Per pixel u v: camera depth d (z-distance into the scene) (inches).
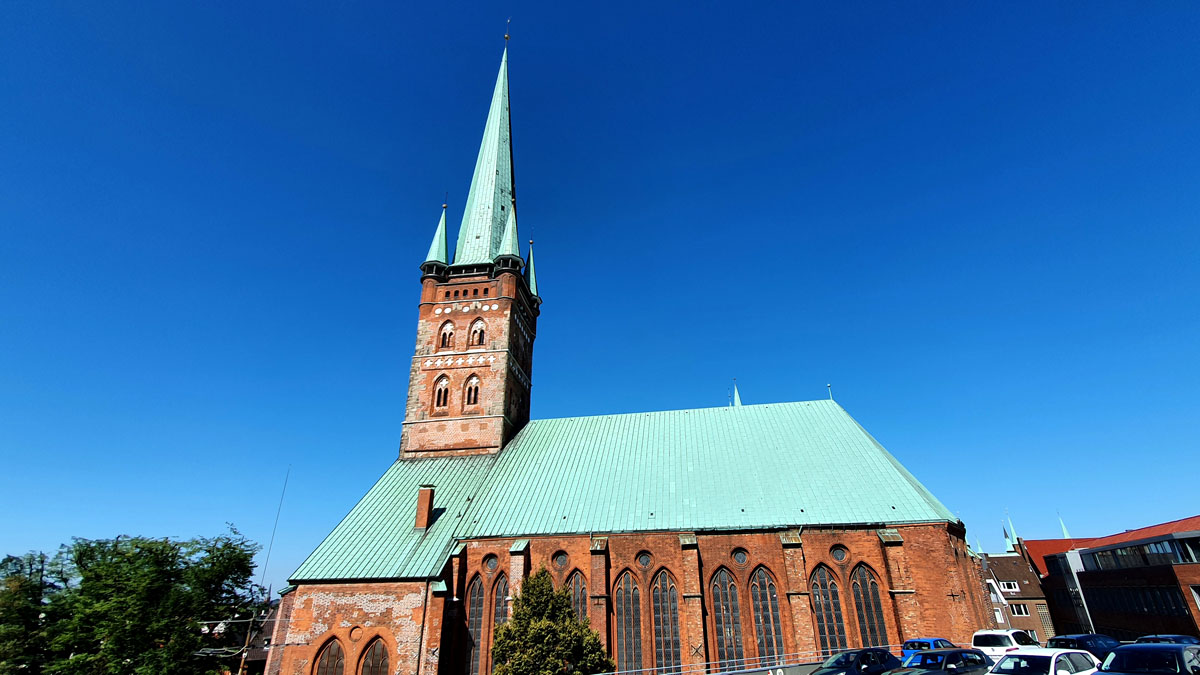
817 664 1439.5
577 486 2076.8
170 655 1881.2
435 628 1731.1
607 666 1542.8
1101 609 3228.3
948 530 1755.7
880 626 1668.3
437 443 2416.3
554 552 1877.5
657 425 2336.4
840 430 2127.2
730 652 1697.8
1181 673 812.0
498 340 2536.9
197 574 2076.8
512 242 2719.0
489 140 3053.6
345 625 1775.3
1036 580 3966.5
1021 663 1029.2
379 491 2214.6
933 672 1087.6
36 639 1982.0
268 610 2314.2
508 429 2479.1
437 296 2689.5
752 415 2292.1
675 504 1930.4
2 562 2052.2
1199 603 2400.3
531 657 1438.2
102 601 1902.1
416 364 2578.7
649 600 1781.5
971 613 1672.0
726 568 1782.7
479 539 1921.8
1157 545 2662.4
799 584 1694.1
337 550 1943.9
